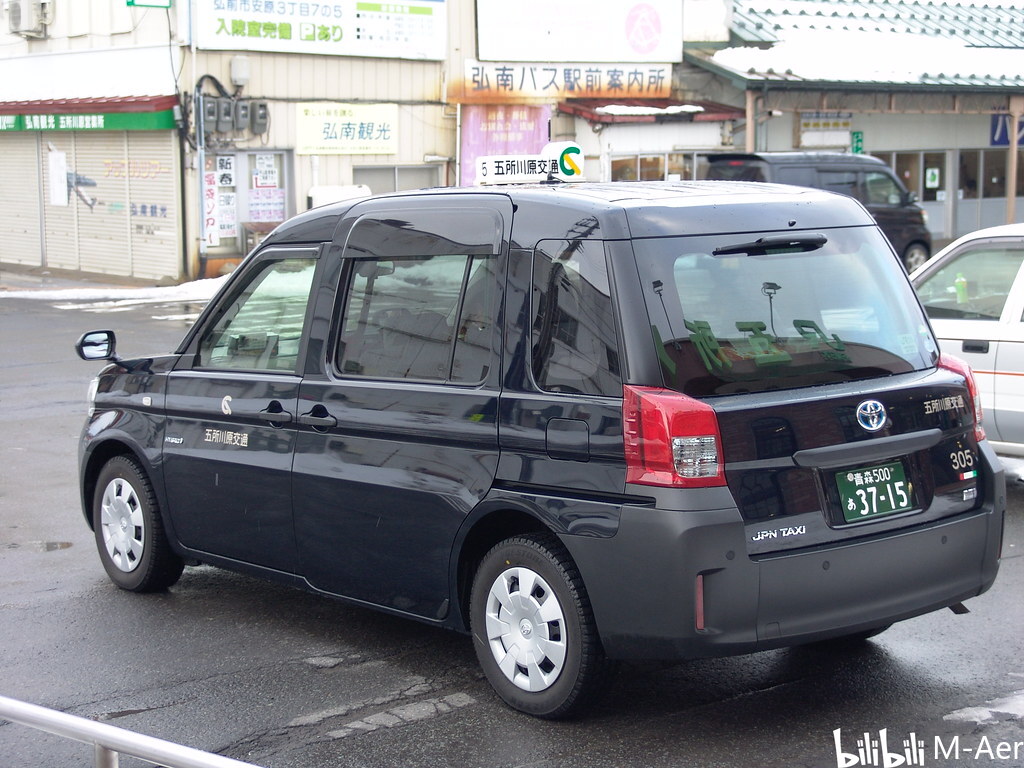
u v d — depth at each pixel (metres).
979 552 4.94
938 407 4.89
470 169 28.69
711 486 4.30
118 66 25.98
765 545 4.38
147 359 6.46
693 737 4.63
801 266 4.86
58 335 17.81
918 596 4.73
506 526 4.97
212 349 6.14
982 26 36.59
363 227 5.48
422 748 4.58
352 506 5.33
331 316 5.51
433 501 4.99
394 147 27.61
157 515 6.38
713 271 4.64
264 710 4.98
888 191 22.98
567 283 4.66
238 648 5.73
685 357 4.43
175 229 25.44
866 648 5.58
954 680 5.18
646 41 30.30
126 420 6.48
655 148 29.55
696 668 5.38
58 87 27.69
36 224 29.19
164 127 24.67
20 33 27.89
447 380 5.03
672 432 4.29
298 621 6.12
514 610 4.82
